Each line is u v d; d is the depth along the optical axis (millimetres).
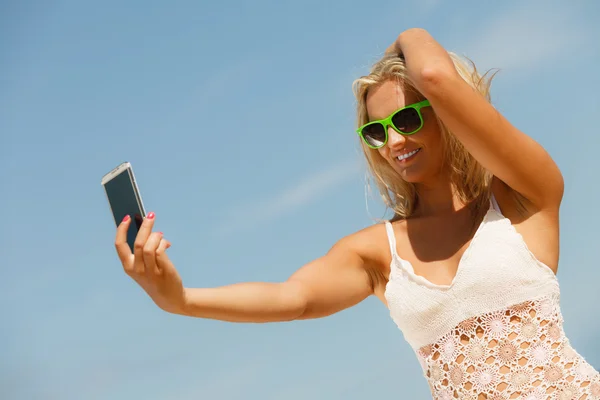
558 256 2861
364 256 3107
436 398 2855
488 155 2689
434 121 3006
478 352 2742
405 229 3064
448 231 2973
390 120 2973
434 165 3029
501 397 2701
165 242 2539
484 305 2754
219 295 2828
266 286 2967
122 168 2574
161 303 2664
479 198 2990
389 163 3146
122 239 2502
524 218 2859
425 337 2861
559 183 2812
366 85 3082
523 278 2742
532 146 2727
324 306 3080
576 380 2695
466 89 2615
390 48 3078
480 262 2771
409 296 2875
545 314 2748
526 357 2713
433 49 2717
